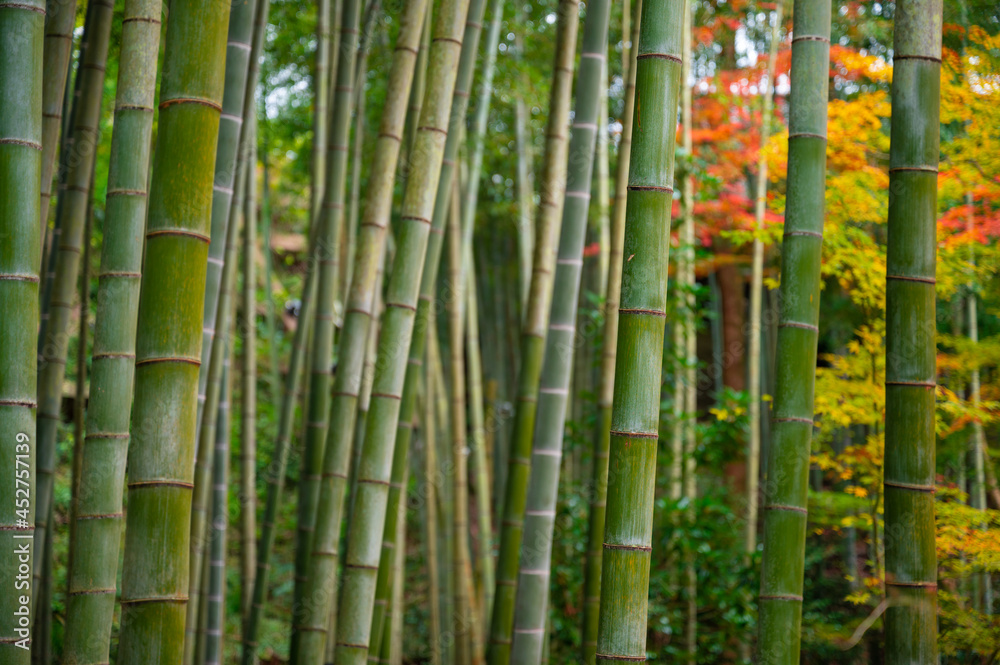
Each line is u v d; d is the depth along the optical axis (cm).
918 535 182
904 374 185
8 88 164
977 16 318
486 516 536
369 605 262
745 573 420
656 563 452
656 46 162
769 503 194
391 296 261
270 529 409
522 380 342
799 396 193
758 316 525
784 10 548
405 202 260
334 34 452
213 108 155
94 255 621
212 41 154
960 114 311
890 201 190
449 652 510
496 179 713
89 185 298
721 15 556
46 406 273
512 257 828
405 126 339
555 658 473
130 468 154
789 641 188
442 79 256
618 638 159
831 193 334
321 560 294
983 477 334
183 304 153
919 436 184
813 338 196
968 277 321
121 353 183
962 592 323
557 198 329
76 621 179
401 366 263
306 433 369
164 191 152
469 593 520
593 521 351
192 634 344
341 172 365
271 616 665
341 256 471
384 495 263
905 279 185
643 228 162
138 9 181
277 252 952
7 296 165
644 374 161
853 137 341
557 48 312
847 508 376
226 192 261
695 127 590
